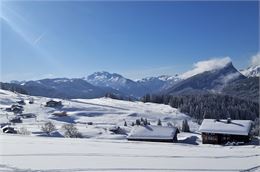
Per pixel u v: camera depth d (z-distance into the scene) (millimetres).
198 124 181625
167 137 70000
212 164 24047
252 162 24984
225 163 24484
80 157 26547
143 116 194750
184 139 77562
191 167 22797
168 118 196875
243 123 74938
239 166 23281
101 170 21547
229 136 72938
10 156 26625
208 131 74375
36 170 21453
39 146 33656
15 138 43469
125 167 22594
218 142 73625
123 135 91250
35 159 25281
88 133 90250
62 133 85375
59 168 22062
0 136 47250
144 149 33250
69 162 24203
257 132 95812
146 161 25062
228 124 75312
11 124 118312
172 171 21469
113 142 42062
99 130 97375
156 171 21406
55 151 29875
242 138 72062
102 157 26766
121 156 27500
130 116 190625
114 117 183375
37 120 147125
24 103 198250
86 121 163625
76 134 83250
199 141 80438
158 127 73625
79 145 35750
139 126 74750
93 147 34062
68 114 178250
